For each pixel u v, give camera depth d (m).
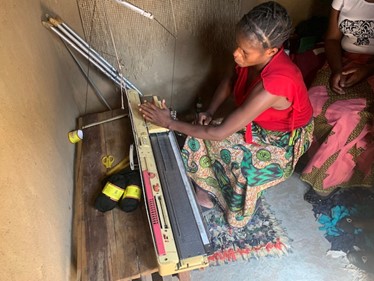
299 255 1.51
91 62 1.62
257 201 1.49
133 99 1.57
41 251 0.88
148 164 1.30
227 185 1.47
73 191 1.38
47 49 1.40
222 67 1.94
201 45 1.80
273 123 1.33
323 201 1.70
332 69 1.58
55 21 1.41
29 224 0.83
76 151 1.55
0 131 0.76
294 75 1.16
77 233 1.23
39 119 1.08
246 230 1.59
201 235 1.15
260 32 1.07
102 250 1.18
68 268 1.13
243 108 1.18
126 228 1.23
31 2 1.29
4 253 0.67
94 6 1.51
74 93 1.78
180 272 1.18
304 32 1.88
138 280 1.35
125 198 1.26
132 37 1.67
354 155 1.53
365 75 1.52
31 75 1.09
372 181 1.60
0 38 0.90
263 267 1.47
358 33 1.53
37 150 1.01
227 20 1.75
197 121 1.51
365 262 1.47
